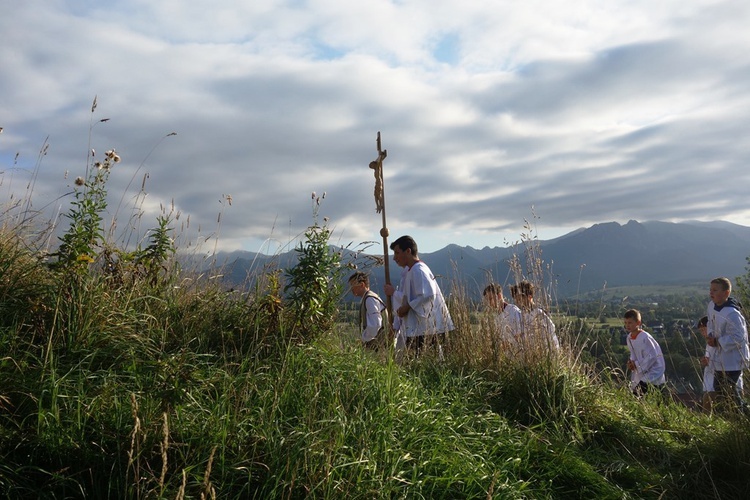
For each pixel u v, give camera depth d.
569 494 4.21
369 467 3.48
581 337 6.66
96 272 4.68
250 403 3.87
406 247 7.26
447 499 3.71
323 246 5.10
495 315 6.71
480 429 4.74
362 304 6.79
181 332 4.78
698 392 7.02
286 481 3.20
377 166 7.77
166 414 2.90
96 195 4.49
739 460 4.71
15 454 3.04
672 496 4.45
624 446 5.21
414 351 6.46
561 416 5.32
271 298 5.06
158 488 2.91
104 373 3.73
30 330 3.98
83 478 3.02
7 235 4.73
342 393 4.27
